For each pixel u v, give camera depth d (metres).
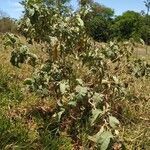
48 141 4.18
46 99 5.05
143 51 11.48
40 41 5.20
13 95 5.19
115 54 5.45
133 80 5.87
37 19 4.68
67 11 5.04
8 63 6.59
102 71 4.93
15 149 3.94
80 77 5.36
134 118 5.26
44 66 4.74
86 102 4.21
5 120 4.20
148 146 4.60
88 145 4.34
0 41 8.13
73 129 4.59
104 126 3.74
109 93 4.87
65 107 4.47
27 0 4.67
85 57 5.00
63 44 4.86
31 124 4.60
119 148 4.30
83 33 4.97
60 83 4.38
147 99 5.72
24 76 6.07
